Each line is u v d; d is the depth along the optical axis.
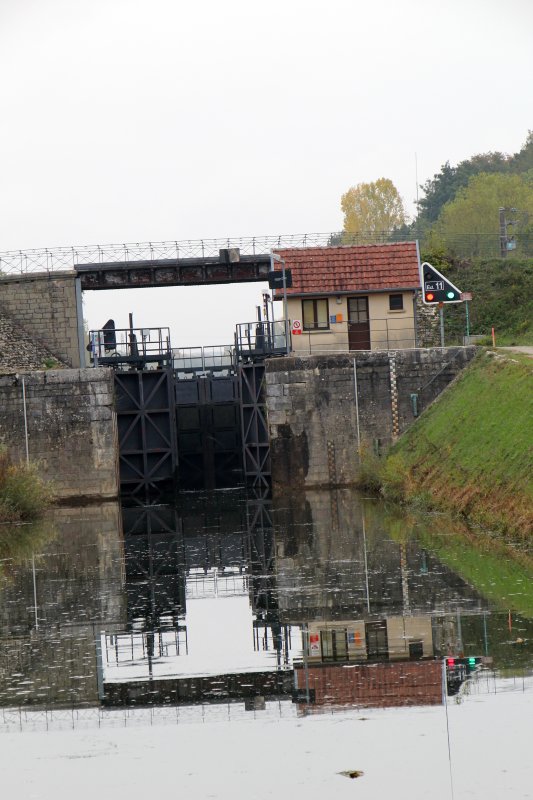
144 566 56.47
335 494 85.25
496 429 67.75
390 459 81.94
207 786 26.31
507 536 55.81
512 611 40.47
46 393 88.50
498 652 35.28
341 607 43.31
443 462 72.56
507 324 110.75
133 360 94.62
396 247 95.62
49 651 39.22
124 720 31.34
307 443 89.44
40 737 30.31
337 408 89.31
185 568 55.28
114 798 25.98
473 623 39.03
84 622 43.72
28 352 97.56
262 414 94.00
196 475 100.56
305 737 28.97
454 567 49.28
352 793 25.47
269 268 98.00
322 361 89.31
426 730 28.92
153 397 94.88
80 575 54.53
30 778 27.41
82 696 33.72
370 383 89.06
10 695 34.16
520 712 29.62
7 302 98.94
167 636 40.69
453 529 60.41
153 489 97.56
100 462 88.75
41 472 88.50
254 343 96.88
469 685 32.22
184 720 31.06
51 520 78.94
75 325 98.69
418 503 69.88
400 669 34.28
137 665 36.75
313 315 94.88
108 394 88.75
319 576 50.28
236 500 87.75
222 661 36.66
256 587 48.84
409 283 93.56
